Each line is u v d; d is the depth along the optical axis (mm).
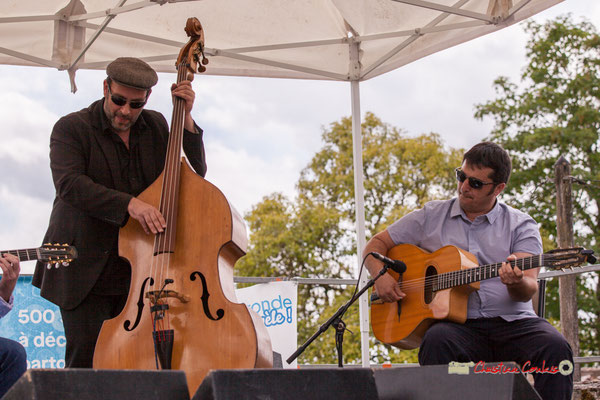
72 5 5016
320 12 5434
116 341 3201
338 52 5676
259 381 2004
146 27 5273
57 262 3379
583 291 17031
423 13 5137
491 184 3846
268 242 17016
